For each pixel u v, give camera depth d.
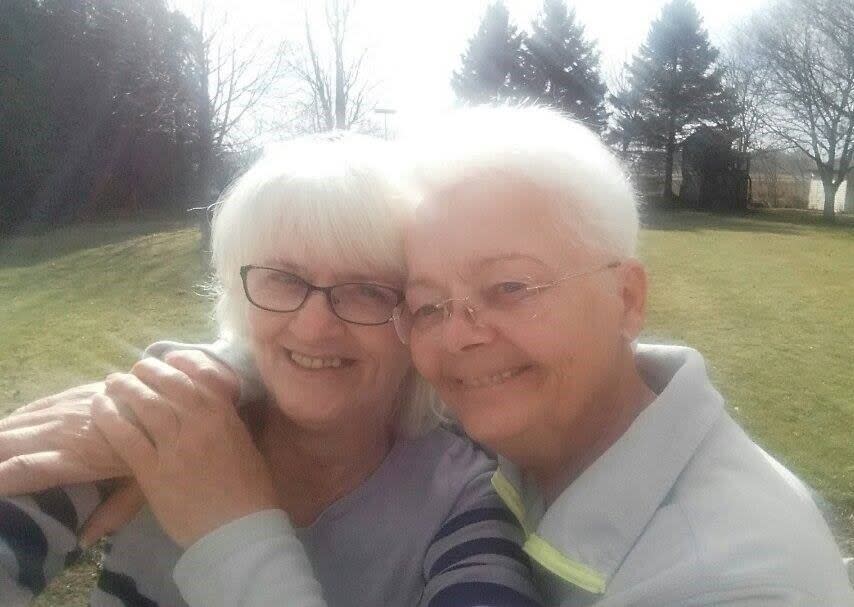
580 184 0.42
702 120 11.67
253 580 0.40
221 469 0.44
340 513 0.52
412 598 0.49
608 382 0.45
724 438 0.42
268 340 0.50
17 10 6.73
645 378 0.51
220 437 0.44
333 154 0.49
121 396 0.45
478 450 0.57
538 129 0.44
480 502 0.51
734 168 11.47
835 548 0.38
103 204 7.33
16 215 6.83
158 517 0.43
